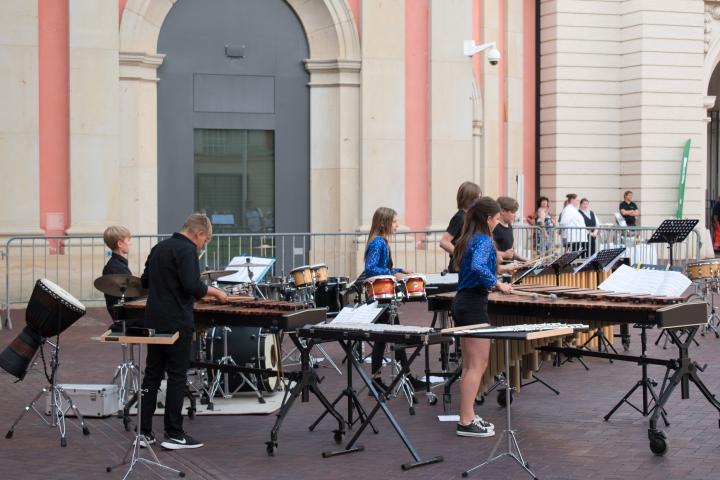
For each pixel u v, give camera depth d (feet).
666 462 25.59
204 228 27.25
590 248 59.77
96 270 55.52
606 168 86.58
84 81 55.83
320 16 61.36
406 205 61.46
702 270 47.96
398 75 61.21
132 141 58.18
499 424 29.96
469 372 28.43
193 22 60.18
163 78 59.77
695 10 85.76
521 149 84.84
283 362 39.37
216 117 60.80
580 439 28.04
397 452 26.94
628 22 85.71
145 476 24.79
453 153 61.67
